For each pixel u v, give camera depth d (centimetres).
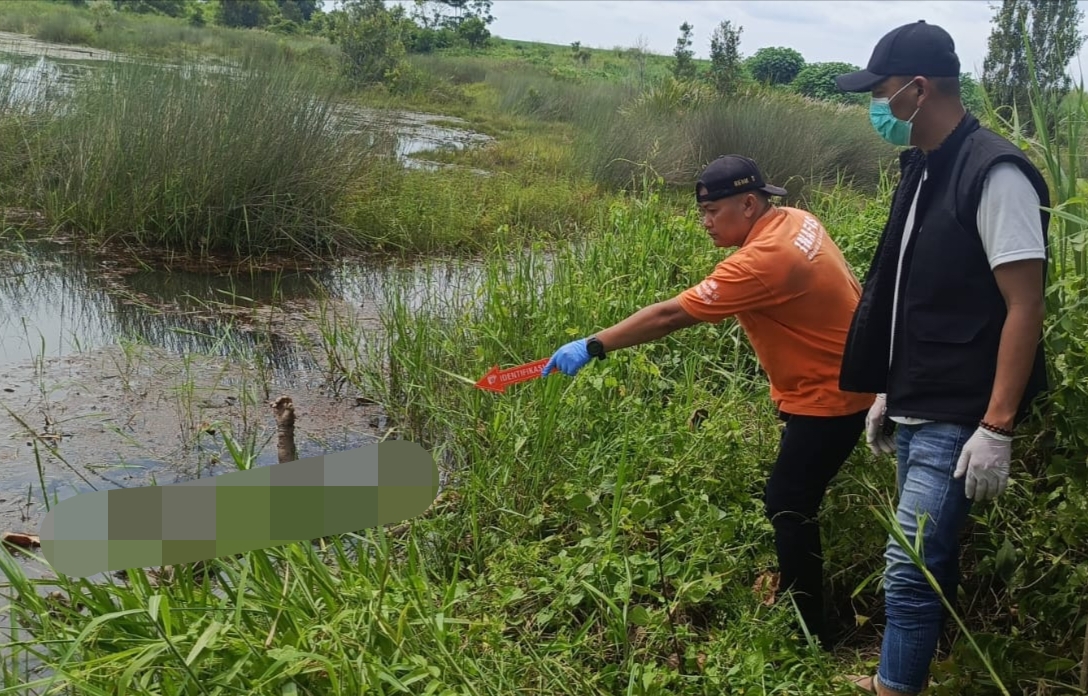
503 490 375
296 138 818
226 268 751
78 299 647
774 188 315
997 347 239
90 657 241
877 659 304
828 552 323
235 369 548
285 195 812
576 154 1225
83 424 457
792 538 306
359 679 234
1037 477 303
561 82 2150
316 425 482
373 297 705
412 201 896
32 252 729
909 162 265
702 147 1185
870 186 1200
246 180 792
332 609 260
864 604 323
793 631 288
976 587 311
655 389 444
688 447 372
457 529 361
